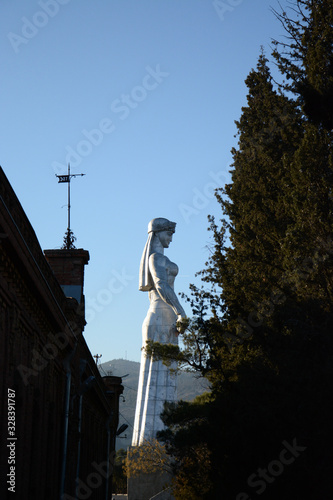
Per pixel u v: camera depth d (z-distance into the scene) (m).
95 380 33.09
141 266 67.25
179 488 43.09
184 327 33.59
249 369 26.00
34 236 18.52
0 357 15.05
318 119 27.62
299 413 23.41
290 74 30.12
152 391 62.97
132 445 62.31
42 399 20.56
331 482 21.91
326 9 27.66
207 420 33.56
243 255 30.19
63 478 23.95
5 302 15.46
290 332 26.19
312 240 26.91
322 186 27.31
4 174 14.75
